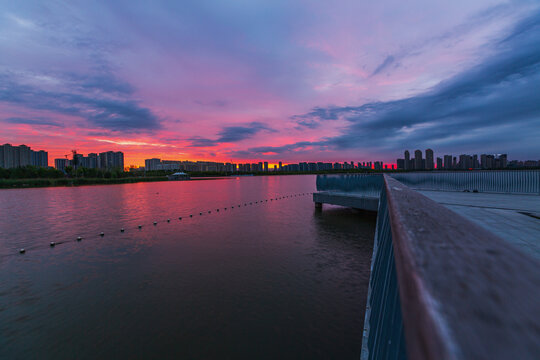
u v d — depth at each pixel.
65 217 14.61
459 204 7.21
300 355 3.70
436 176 12.47
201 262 7.17
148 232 10.87
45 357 3.72
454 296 0.33
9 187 46.75
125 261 7.38
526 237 3.95
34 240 9.77
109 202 21.80
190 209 17.30
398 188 1.79
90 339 4.07
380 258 2.00
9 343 4.01
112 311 4.80
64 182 54.94
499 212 5.92
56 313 4.77
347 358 3.63
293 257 7.43
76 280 6.14
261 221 12.73
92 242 9.45
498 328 0.22
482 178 11.09
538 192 9.59
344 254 7.65
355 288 5.53
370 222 11.75
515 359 0.15
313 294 5.29
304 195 26.34
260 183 53.41
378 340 1.34
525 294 0.30
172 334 4.16
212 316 4.61
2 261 7.53
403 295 0.49
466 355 0.17
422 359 0.24
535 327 0.21
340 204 13.45
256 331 4.20
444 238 0.64
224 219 13.48
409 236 0.68
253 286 5.68
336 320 4.45
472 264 0.45
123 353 3.77
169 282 5.95
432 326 0.27
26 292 5.57
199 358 3.67
